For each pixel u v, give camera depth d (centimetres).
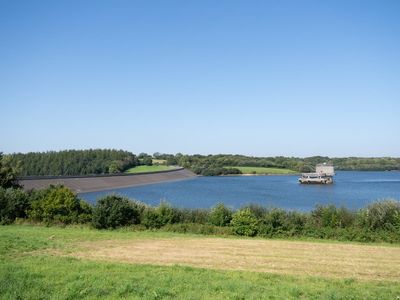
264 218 3666
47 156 18625
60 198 4250
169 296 1367
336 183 18612
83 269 1825
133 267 1952
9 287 1411
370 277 1958
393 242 3209
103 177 14938
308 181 17738
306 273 2022
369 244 3130
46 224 4059
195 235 3553
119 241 3041
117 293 1380
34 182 11125
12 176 5703
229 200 9769
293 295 1439
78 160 19575
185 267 2025
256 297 1387
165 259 2323
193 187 15500
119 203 3975
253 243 3031
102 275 1666
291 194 11981
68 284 1474
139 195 11444
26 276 1605
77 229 3822
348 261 2345
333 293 1469
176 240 3162
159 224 3919
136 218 4000
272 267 2155
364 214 3547
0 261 2025
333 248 2817
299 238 3434
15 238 2916
